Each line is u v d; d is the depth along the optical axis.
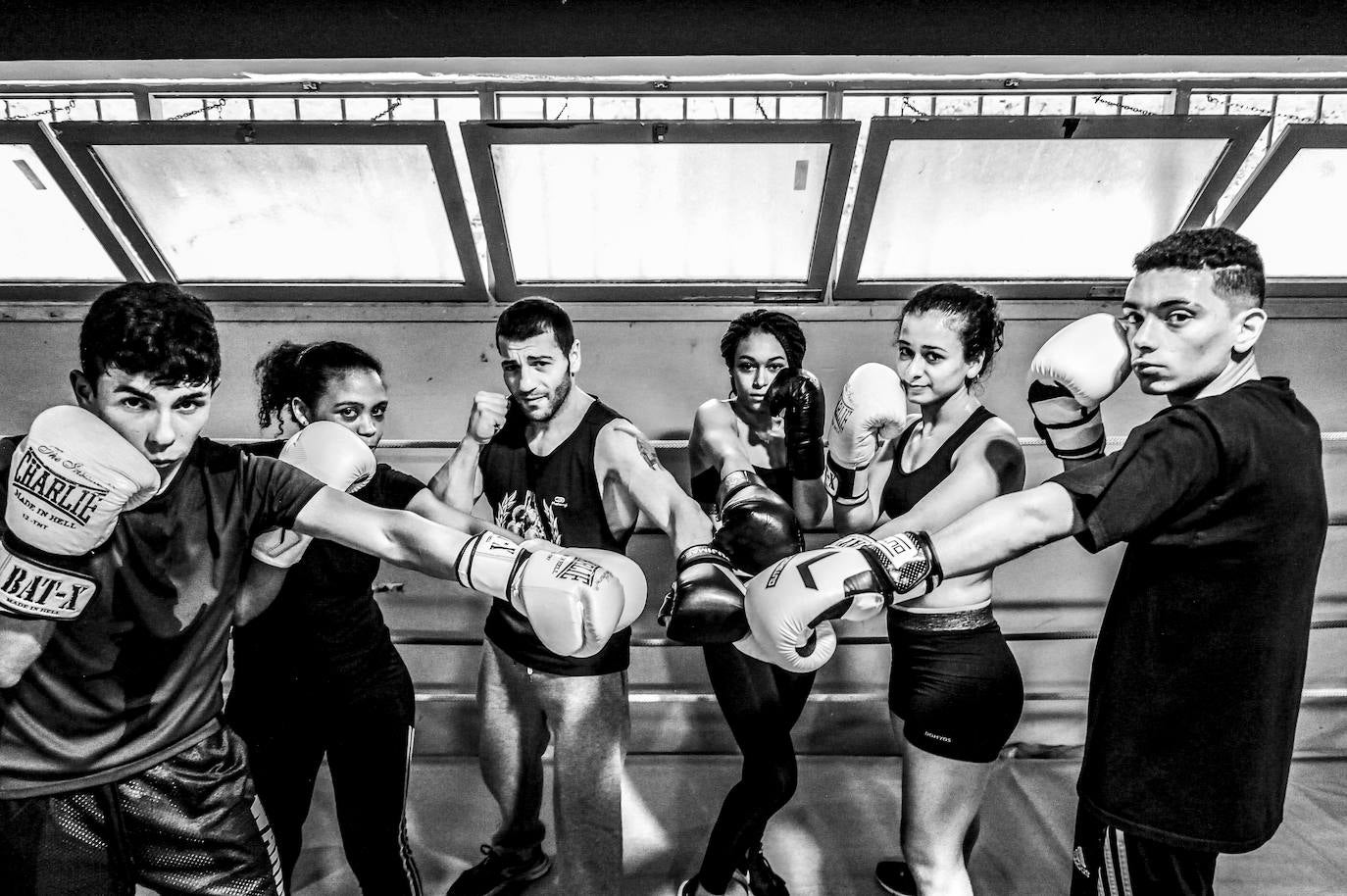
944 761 1.61
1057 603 2.84
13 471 1.05
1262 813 1.19
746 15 1.98
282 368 1.90
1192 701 1.18
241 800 1.31
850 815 2.41
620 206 2.47
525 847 2.02
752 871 2.00
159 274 2.58
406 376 2.71
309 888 2.03
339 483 1.42
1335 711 2.82
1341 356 2.67
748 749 1.87
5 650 1.06
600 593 1.11
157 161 2.31
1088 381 1.43
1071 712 2.84
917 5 1.98
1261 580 1.15
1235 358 1.25
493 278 2.65
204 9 1.95
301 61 2.24
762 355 2.00
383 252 2.58
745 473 1.81
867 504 1.95
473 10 1.98
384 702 1.68
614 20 1.99
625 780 2.62
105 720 1.17
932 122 2.19
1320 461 1.19
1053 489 1.11
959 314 1.65
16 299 2.60
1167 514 1.17
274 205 2.45
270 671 1.61
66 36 1.96
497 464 1.90
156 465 1.13
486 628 1.89
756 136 2.22
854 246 2.50
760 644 1.22
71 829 1.18
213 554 1.21
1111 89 2.35
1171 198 2.44
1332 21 1.95
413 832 2.30
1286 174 2.38
